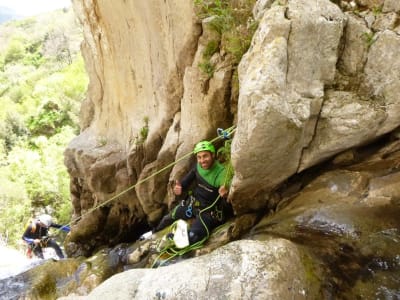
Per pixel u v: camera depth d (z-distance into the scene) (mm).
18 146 30547
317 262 2699
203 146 4316
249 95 2988
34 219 8328
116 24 7070
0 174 21609
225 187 4250
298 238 3051
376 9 3334
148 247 4941
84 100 9297
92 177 7336
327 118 3293
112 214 7578
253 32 4055
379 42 3230
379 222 2924
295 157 3398
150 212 6539
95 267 5062
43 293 4797
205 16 4863
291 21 3076
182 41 5246
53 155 23656
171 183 5562
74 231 8023
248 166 3385
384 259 2658
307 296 2357
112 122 8031
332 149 3400
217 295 2242
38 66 70062
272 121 2984
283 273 2355
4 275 6664
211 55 4883
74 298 2650
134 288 2504
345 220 3031
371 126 3248
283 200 3795
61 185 21062
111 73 7742
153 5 5750
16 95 49000
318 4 3189
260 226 3668
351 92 3332
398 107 3184
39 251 8398
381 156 3475
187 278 2414
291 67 3125
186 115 5375
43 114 33938
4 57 78750
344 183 3369
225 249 2660
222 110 4871
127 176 7098
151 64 6320
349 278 2574
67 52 65938
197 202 4508
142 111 6914
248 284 2268
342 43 3350
